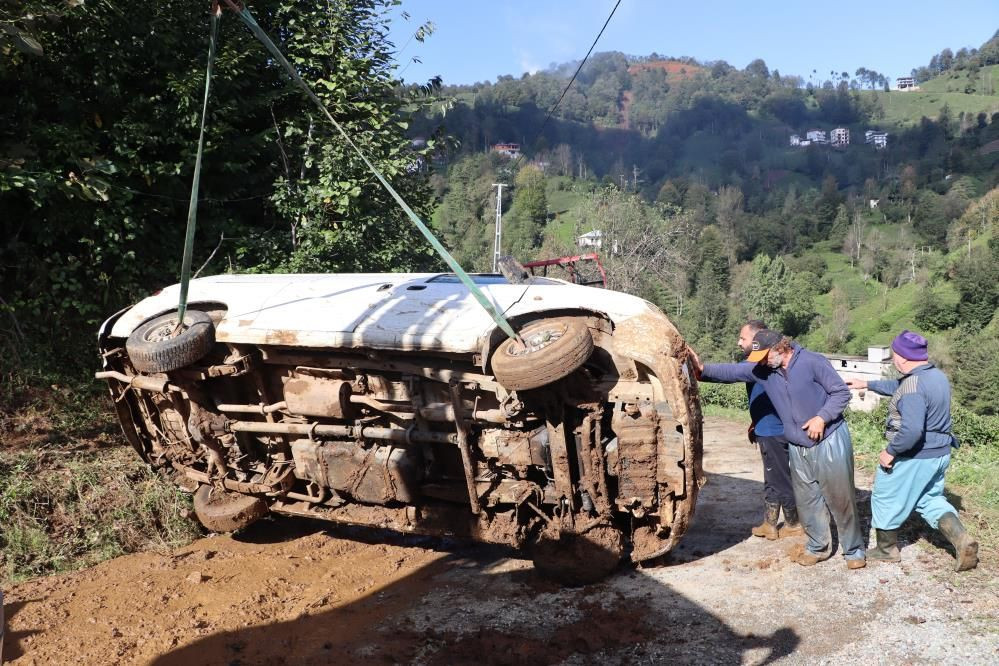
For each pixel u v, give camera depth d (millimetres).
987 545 5867
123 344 6828
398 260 12125
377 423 5898
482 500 5613
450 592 5637
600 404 5262
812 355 5566
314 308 6043
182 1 10602
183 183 10273
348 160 10734
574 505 5441
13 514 6543
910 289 117250
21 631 5043
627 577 5703
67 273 9328
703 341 83812
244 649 4809
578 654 4598
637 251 54562
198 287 6828
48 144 9250
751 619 4910
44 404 8469
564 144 175625
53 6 8820
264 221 11883
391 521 6031
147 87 10539
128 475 7410
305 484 6523
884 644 4492
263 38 4590
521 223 101125
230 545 6902
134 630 5078
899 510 5500
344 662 4590
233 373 6039
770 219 168125
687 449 5113
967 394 66312
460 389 5426
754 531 6559
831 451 5473
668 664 4434
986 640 4438
